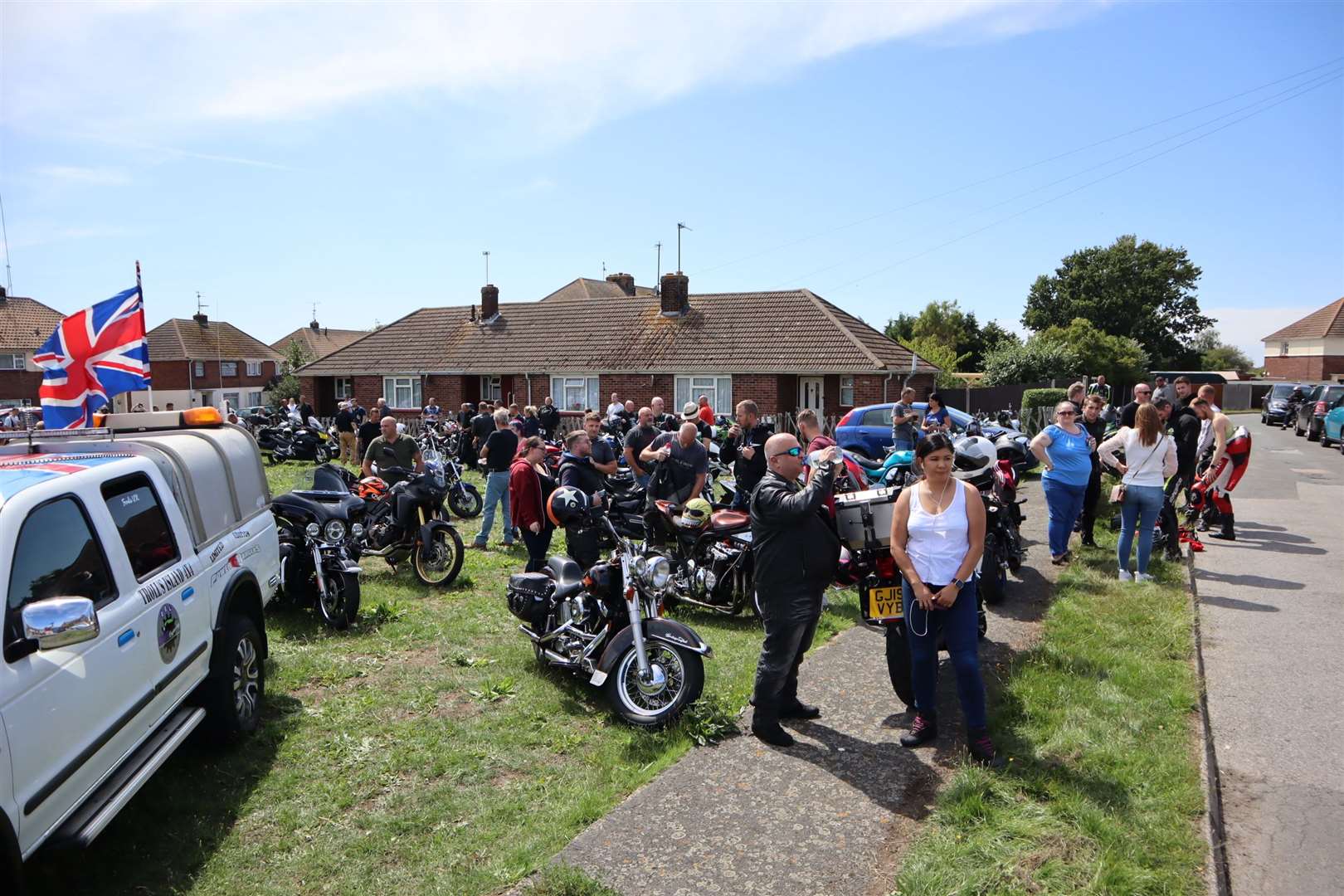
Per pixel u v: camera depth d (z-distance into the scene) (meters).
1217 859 3.46
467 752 4.89
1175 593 7.25
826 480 4.41
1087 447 8.34
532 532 8.24
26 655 3.10
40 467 3.88
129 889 3.62
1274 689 5.20
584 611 5.71
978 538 4.32
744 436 9.44
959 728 4.87
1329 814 3.83
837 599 7.62
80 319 7.39
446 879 3.65
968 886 3.31
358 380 34.56
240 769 4.69
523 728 5.22
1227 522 9.55
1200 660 5.64
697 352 28.69
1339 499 12.62
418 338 34.91
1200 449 9.94
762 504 4.58
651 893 3.42
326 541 7.25
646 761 4.73
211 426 6.00
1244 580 7.73
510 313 34.47
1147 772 4.18
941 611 4.45
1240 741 4.53
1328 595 7.21
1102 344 49.38
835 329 27.52
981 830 3.73
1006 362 39.72
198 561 4.68
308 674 6.08
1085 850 3.56
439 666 6.31
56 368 7.35
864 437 16.94
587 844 3.78
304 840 4.01
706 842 3.77
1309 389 32.06
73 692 3.32
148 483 4.40
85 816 3.34
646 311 31.56
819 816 3.96
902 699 5.18
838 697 5.39
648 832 3.86
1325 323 58.31
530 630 6.21
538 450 8.46
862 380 26.50
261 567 5.79
